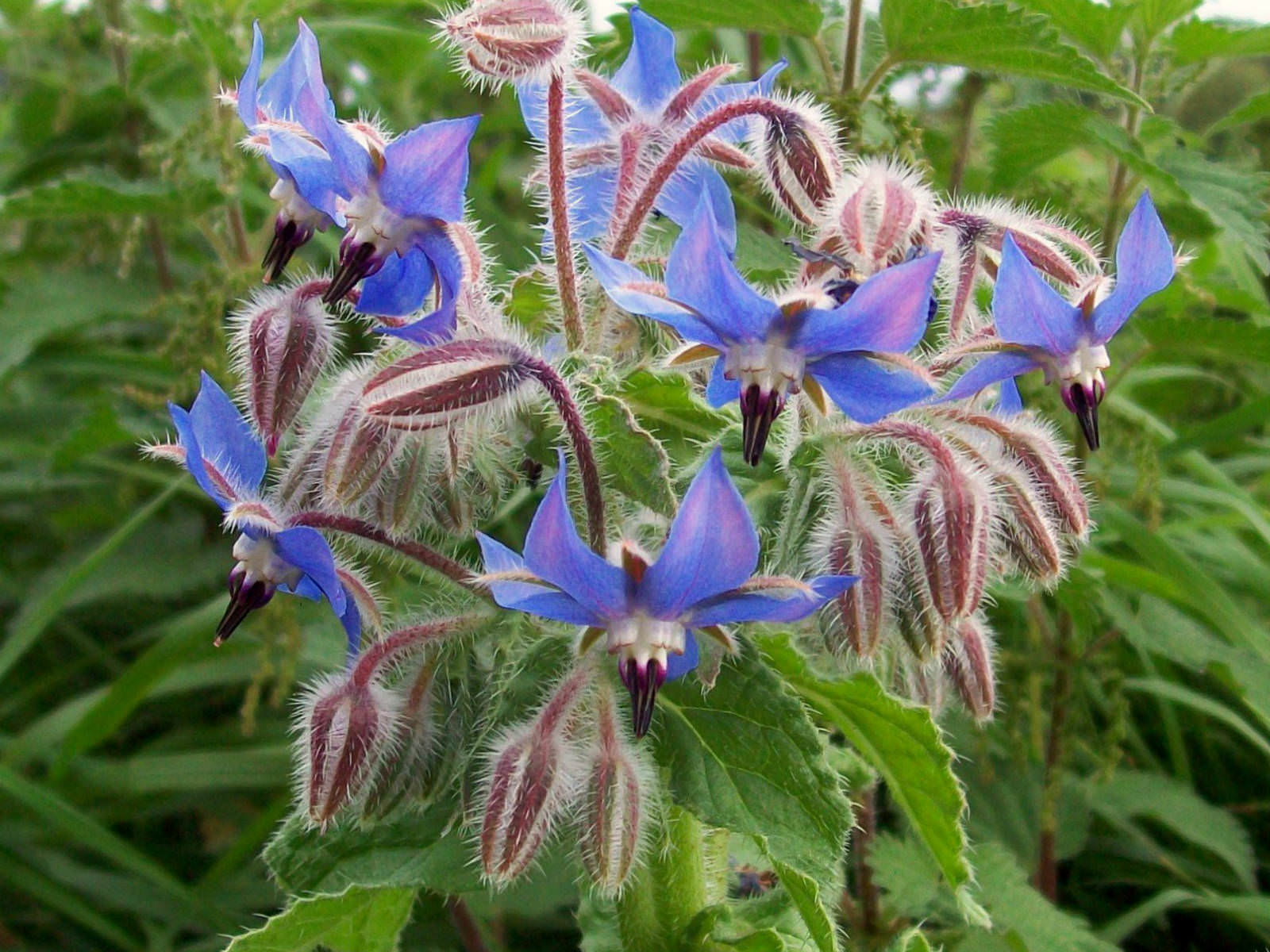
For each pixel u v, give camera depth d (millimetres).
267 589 127
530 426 132
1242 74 340
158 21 289
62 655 276
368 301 126
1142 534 208
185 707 267
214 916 206
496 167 318
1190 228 235
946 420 133
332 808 124
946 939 185
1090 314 114
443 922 218
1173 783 224
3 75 364
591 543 121
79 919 213
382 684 135
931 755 131
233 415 126
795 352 108
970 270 135
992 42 176
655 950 142
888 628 124
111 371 271
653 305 106
